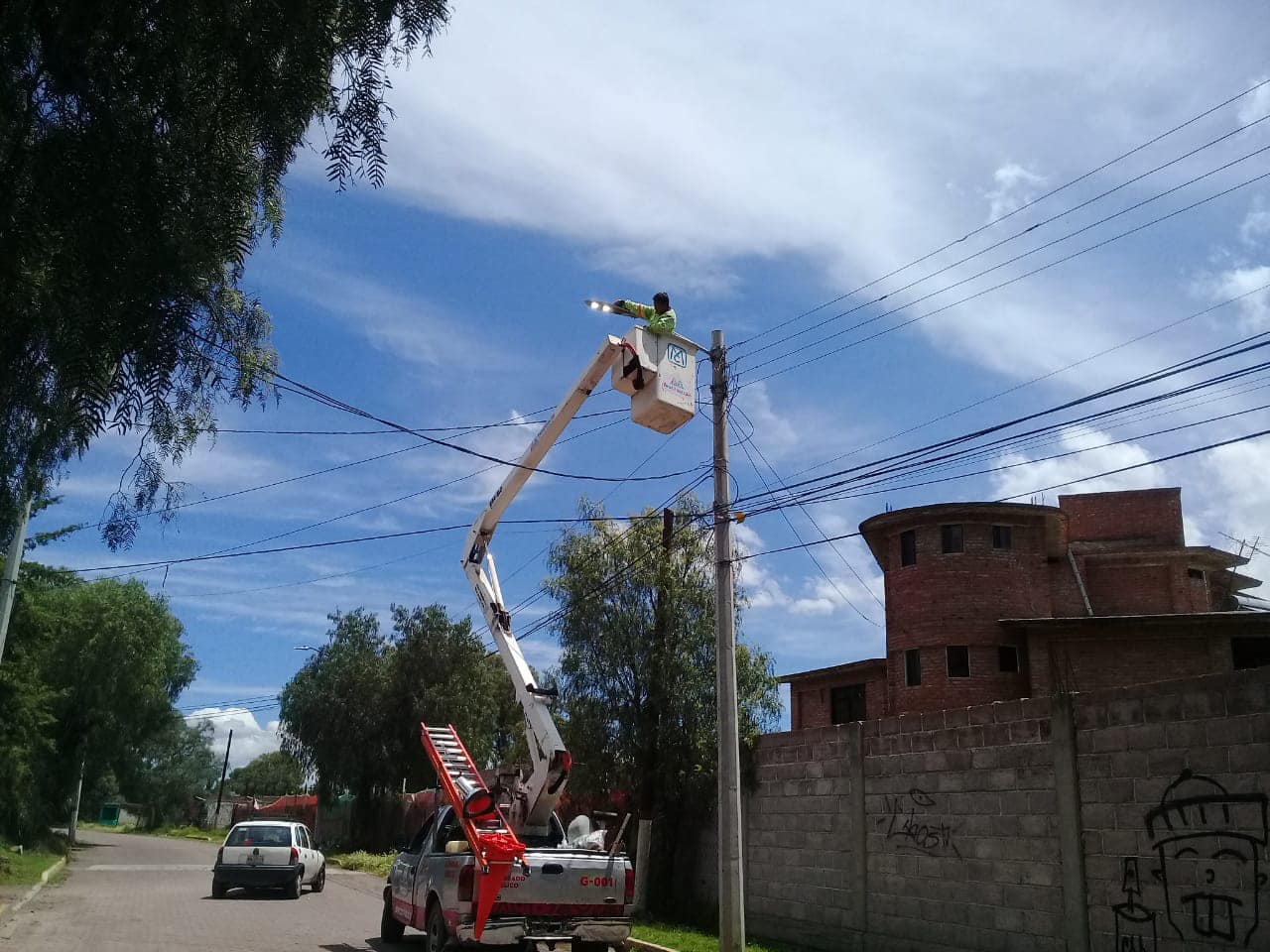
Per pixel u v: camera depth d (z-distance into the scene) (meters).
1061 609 30.33
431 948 11.66
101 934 14.14
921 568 27.95
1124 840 10.00
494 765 42.25
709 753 18.08
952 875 12.20
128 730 43.38
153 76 5.50
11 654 22.95
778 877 15.67
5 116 5.26
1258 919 8.62
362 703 41.91
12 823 32.06
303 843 22.06
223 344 6.47
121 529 6.05
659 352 10.86
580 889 11.05
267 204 6.52
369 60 5.90
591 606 19.78
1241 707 9.03
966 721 12.30
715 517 13.05
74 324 5.11
